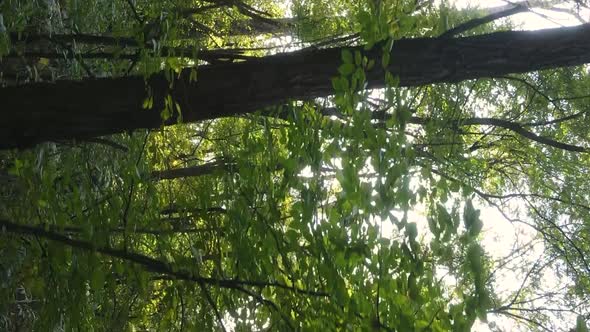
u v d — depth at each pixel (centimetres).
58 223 350
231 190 385
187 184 629
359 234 291
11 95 361
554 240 710
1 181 477
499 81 662
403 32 361
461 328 253
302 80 350
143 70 365
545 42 338
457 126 574
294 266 350
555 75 671
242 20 982
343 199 300
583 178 706
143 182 385
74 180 467
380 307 283
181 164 804
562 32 337
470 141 734
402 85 354
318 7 787
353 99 312
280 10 1034
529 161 716
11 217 414
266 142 373
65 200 393
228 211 370
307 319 321
